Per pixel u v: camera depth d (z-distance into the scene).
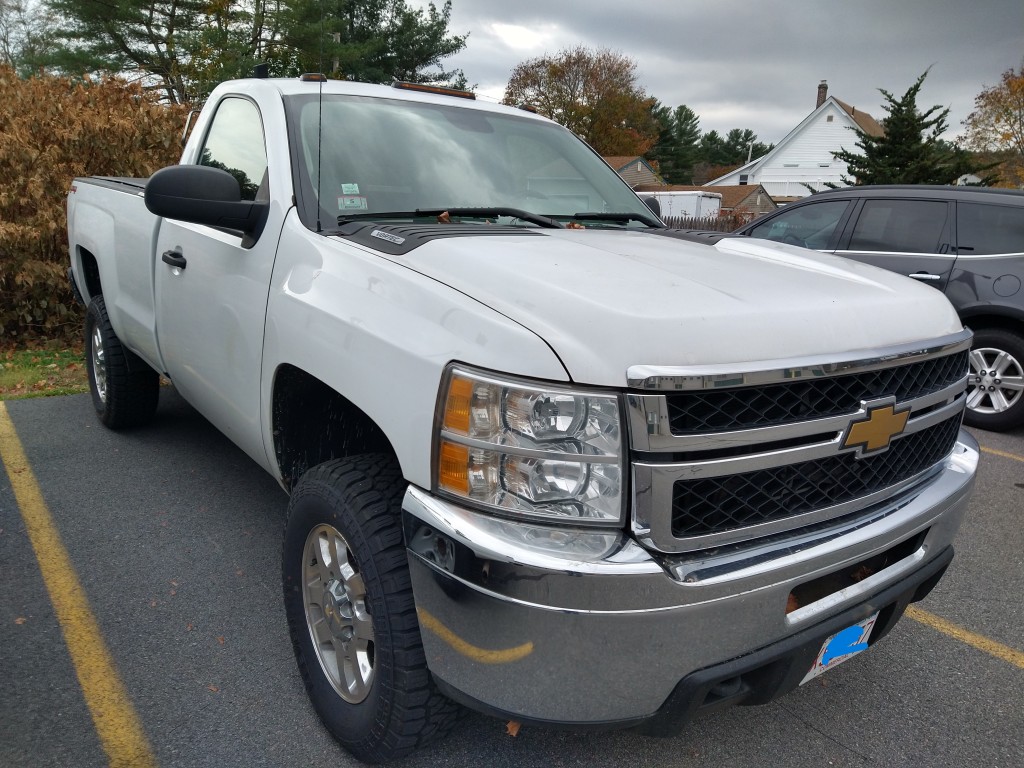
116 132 8.01
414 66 35.03
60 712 2.52
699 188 53.59
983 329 6.23
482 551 1.73
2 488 4.23
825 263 2.54
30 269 7.50
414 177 2.96
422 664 2.05
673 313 1.80
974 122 38.56
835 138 55.81
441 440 1.84
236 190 2.75
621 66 59.91
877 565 2.23
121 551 3.59
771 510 1.89
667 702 1.82
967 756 2.52
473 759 2.40
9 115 7.71
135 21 26.92
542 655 1.73
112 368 4.77
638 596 1.68
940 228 6.31
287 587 2.53
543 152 3.48
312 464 2.80
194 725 2.49
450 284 2.05
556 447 1.73
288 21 19.58
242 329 2.81
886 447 2.04
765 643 1.90
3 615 3.05
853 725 2.64
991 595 3.60
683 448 1.71
